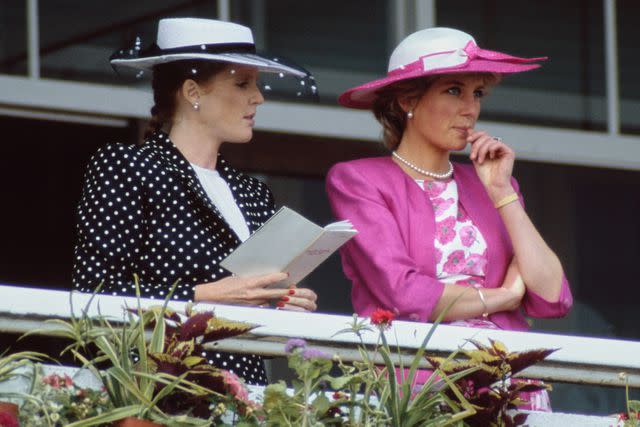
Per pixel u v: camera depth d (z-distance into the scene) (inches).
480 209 699.4
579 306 1106.7
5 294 533.6
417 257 681.6
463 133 703.1
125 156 635.5
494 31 1105.4
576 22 1128.8
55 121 1011.9
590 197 1120.8
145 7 1005.8
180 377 506.6
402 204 691.4
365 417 535.5
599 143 1123.9
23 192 1039.0
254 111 677.3
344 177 703.7
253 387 566.9
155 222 631.8
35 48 991.0
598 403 1014.4
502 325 678.5
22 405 513.3
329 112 1064.2
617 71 1132.5
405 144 711.1
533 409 652.7
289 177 1063.6
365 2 1068.5
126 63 678.5
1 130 1011.9
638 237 1126.4
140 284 625.0
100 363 575.2
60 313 538.3
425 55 705.6
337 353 571.5
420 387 568.1
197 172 661.9
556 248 1111.0
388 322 541.6
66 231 1047.0
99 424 506.9
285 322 564.7
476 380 557.6
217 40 673.6
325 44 1059.3
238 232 658.2
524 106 1112.2
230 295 601.0
